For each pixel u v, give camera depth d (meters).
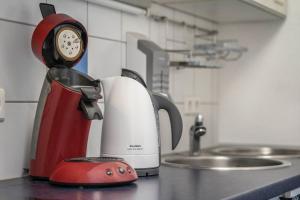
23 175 1.40
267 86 2.52
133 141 1.40
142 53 1.81
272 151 2.41
